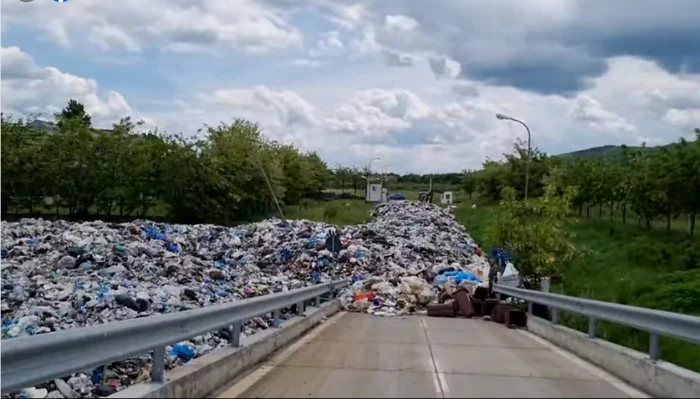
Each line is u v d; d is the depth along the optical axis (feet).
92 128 212.23
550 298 53.67
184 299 69.41
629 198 154.81
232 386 31.24
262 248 117.19
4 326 53.83
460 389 30.81
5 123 186.29
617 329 64.34
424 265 115.75
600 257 122.42
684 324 29.73
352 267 107.86
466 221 218.38
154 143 209.46
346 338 52.70
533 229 95.86
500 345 49.65
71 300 63.05
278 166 259.60
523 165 227.40
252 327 57.26
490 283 81.30
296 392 29.86
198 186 214.90
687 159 134.10
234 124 259.60
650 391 30.68
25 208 193.57
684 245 122.21
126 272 81.76
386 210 247.29
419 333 58.65
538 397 29.09
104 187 198.80
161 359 26.40
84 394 36.86
